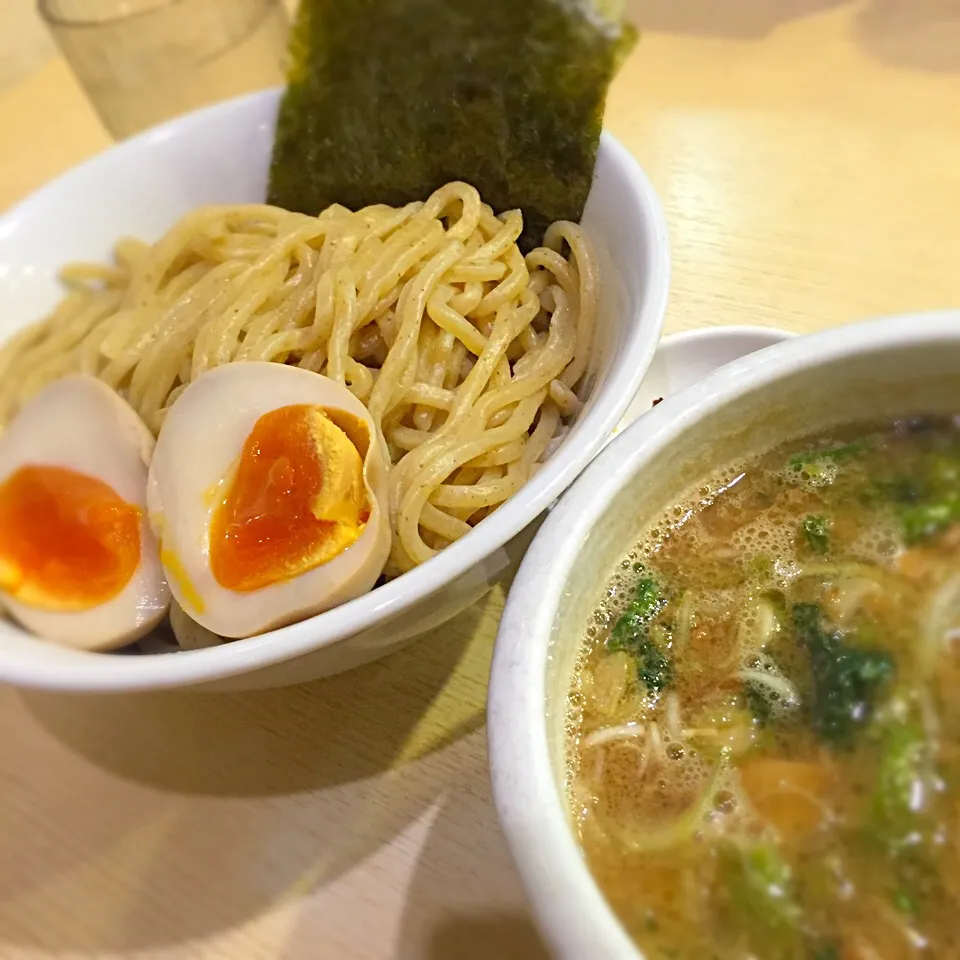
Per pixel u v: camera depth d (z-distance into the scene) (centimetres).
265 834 17
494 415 21
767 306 23
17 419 20
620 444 14
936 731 14
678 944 13
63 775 18
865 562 16
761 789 14
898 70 29
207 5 28
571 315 21
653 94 29
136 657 16
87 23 27
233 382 19
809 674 15
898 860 13
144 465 19
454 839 17
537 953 15
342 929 16
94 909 17
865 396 15
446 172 23
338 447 17
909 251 24
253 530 17
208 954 16
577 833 14
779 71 29
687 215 25
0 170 31
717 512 16
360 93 22
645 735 14
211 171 24
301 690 19
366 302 21
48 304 23
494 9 20
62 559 18
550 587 13
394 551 19
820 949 13
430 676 19
